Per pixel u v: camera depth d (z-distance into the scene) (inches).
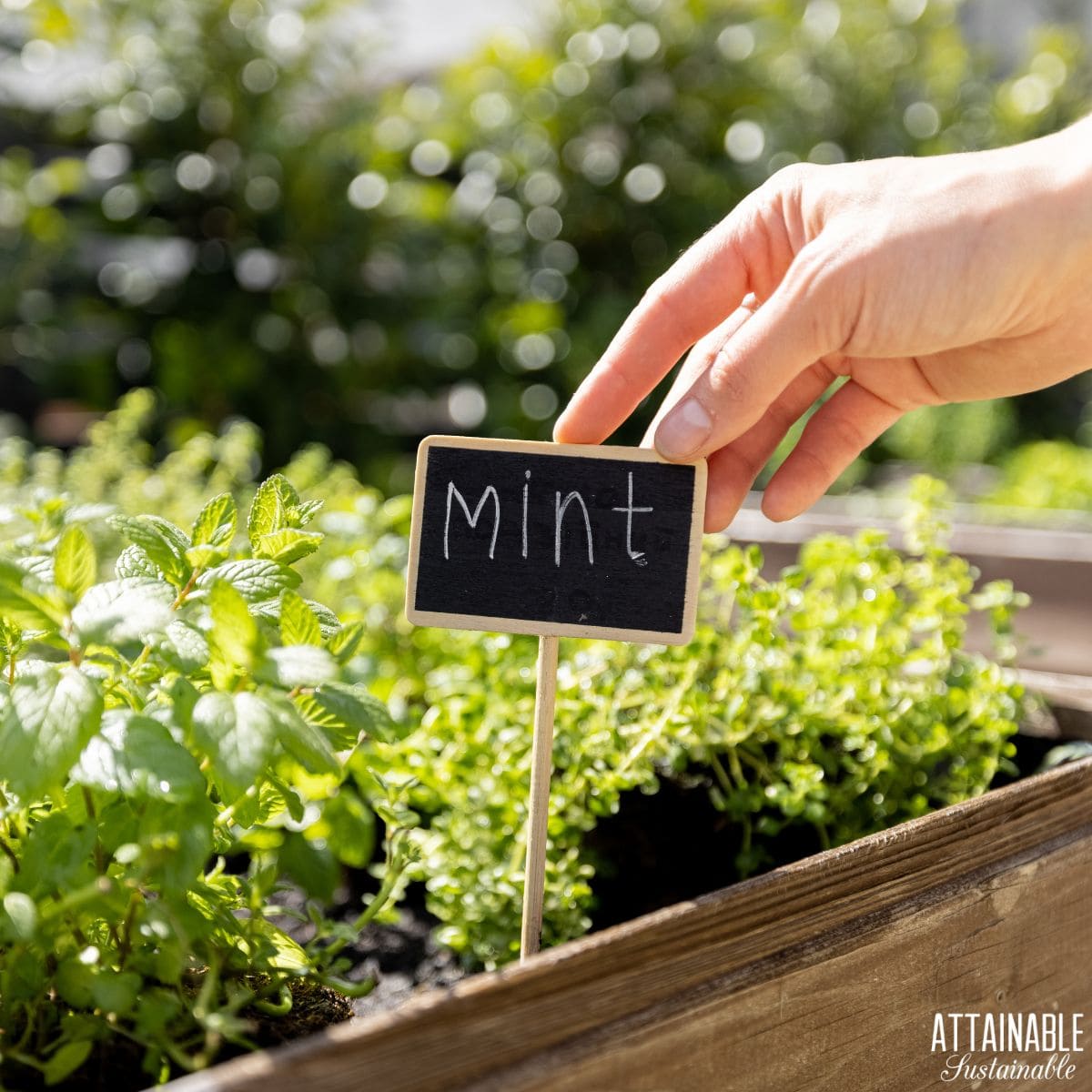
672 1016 17.1
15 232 57.1
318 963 19.2
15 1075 16.8
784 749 22.6
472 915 21.2
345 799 19.8
